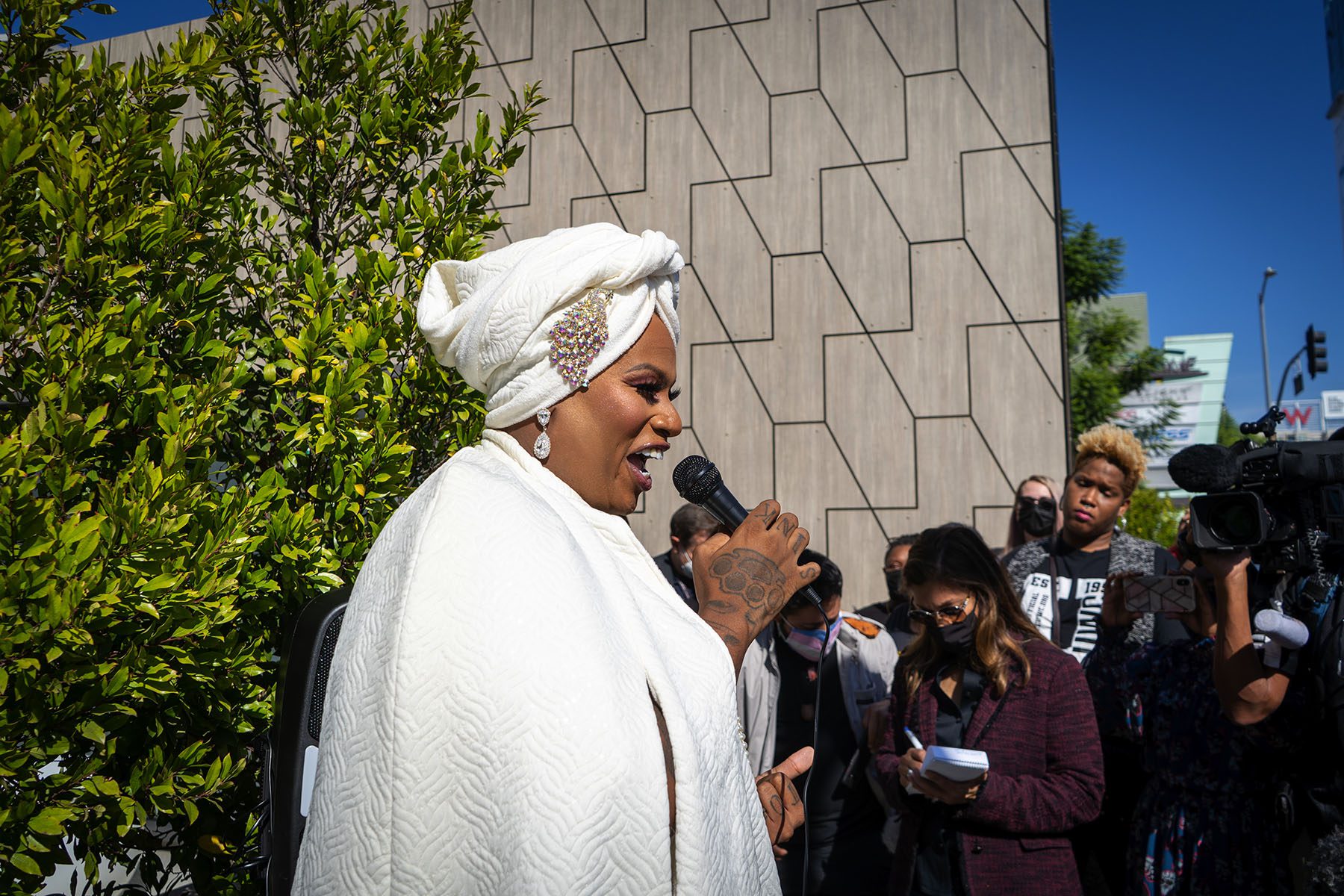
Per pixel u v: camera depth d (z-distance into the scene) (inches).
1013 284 251.4
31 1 60.2
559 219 281.4
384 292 77.6
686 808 27.2
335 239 84.0
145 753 57.2
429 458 78.7
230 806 61.7
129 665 49.8
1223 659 81.7
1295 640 76.5
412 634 27.0
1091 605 125.0
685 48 277.1
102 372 53.9
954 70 259.8
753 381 266.5
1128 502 132.0
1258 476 81.4
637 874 25.7
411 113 82.4
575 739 25.6
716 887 27.7
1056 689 88.0
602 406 34.2
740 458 265.6
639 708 27.3
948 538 93.5
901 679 97.6
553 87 285.1
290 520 60.6
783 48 271.3
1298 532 80.5
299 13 84.2
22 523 46.4
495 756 25.6
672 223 274.2
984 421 250.2
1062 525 147.8
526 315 33.6
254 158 83.4
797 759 47.1
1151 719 94.1
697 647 32.6
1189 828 88.0
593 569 30.7
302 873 28.8
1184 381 2119.8
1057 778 85.4
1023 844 84.2
